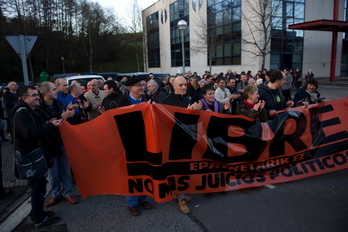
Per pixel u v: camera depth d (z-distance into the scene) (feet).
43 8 134.31
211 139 11.34
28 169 9.42
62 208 11.89
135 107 10.32
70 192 12.47
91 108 16.62
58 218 10.79
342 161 13.21
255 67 69.36
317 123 13.08
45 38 126.82
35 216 10.19
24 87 9.81
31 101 9.82
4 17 116.78
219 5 80.12
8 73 121.90
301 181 13.48
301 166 12.79
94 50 144.36
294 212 10.67
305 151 12.85
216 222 10.27
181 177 11.11
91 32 142.61
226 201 11.88
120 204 12.15
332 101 13.35
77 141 10.51
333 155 13.19
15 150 9.59
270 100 13.64
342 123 13.28
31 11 129.90
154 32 135.85
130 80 12.22
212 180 11.50
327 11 77.00
